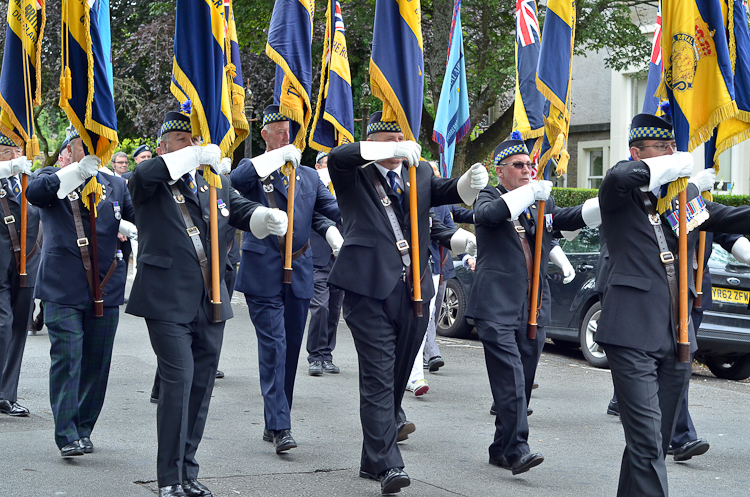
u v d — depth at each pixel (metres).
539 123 6.38
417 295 4.69
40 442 5.57
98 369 5.44
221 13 4.62
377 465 4.55
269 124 5.95
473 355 9.88
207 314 4.41
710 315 8.54
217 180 4.32
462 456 5.55
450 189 4.84
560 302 9.72
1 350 6.18
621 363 4.14
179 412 4.24
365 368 4.66
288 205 5.68
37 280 5.38
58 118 25.73
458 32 8.80
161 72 20.14
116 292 5.47
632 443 4.07
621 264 4.25
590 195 15.03
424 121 16.33
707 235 5.91
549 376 8.74
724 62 4.45
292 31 6.36
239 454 5.42
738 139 4.74
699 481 5.14
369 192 4.74
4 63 5.81
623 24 15.70
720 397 7.82
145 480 4.77
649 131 4.65
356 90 18.89
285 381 5.75
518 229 5.35
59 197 5.08
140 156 8.60
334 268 4.76
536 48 6.46
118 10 22.48
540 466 5.36
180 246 4.35
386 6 5.10
